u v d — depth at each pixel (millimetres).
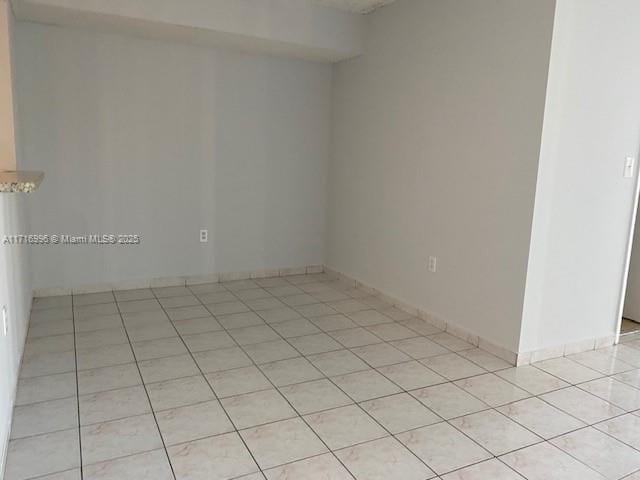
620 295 3486
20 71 3736
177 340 3340
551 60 2775
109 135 4141
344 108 4793
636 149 3307
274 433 2287
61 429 2254
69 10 3406
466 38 3314
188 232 4602
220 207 4707
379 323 3791
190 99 4395
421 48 3729
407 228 4008
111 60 4047
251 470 2018
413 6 3781
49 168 3969
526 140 2943
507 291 3133
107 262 4316
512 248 3082
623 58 3088
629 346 3520
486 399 2674
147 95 4223
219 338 3404
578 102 2959
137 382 2729
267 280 4945
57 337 3305
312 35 4164
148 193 4371
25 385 2648
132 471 1985
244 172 4758
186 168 4488
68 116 3971
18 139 3369
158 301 4145
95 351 3109
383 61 4176
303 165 5035
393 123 4102
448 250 3586
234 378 2820
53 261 4113
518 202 3021
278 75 4742
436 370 3008
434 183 3684
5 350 2193
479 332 3361
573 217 3117
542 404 2637
